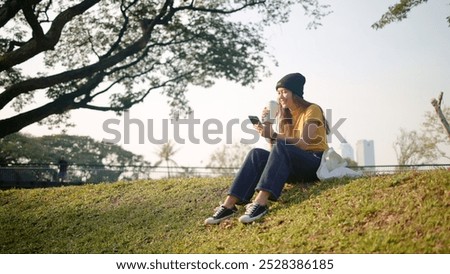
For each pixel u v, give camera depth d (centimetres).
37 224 654
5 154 3666
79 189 791
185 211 582
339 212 426
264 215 475
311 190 500
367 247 352
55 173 1861
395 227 370
